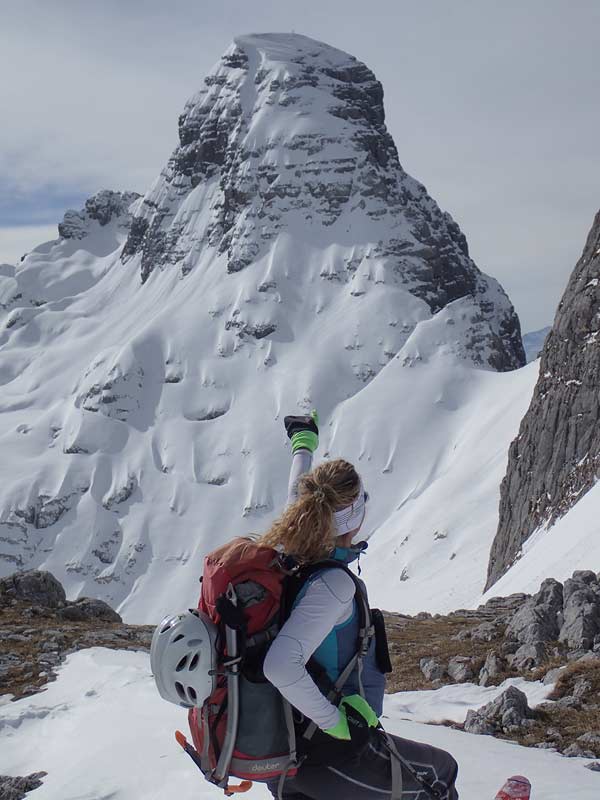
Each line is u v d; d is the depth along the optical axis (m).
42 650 16.92
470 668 17.61
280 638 3.80
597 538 53.38
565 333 97.56
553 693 14.16
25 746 11.12
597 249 97.44
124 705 11.67
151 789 7.90
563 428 92.25
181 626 3.92
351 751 3.93
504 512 101.25
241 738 3.89
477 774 7.93
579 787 7.44
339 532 4.16
